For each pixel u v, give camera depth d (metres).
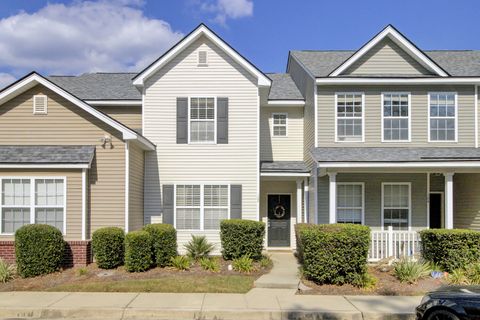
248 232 14.21
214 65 16.53
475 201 16.44
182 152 16.41
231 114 16.44
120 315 9.22
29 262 12.38
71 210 14.04
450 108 16.89
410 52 17.03
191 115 16.52
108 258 13.04
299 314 9.16
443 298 7.62
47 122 14.62
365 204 16.98
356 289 11.06
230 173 16.34
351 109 16.89
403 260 12.40
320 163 14.65
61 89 14.43
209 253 15.70
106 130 14.56
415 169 15.02
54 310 9.27
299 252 15.15
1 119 14.63
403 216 16.97
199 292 10.80
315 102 16.86
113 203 14.35
